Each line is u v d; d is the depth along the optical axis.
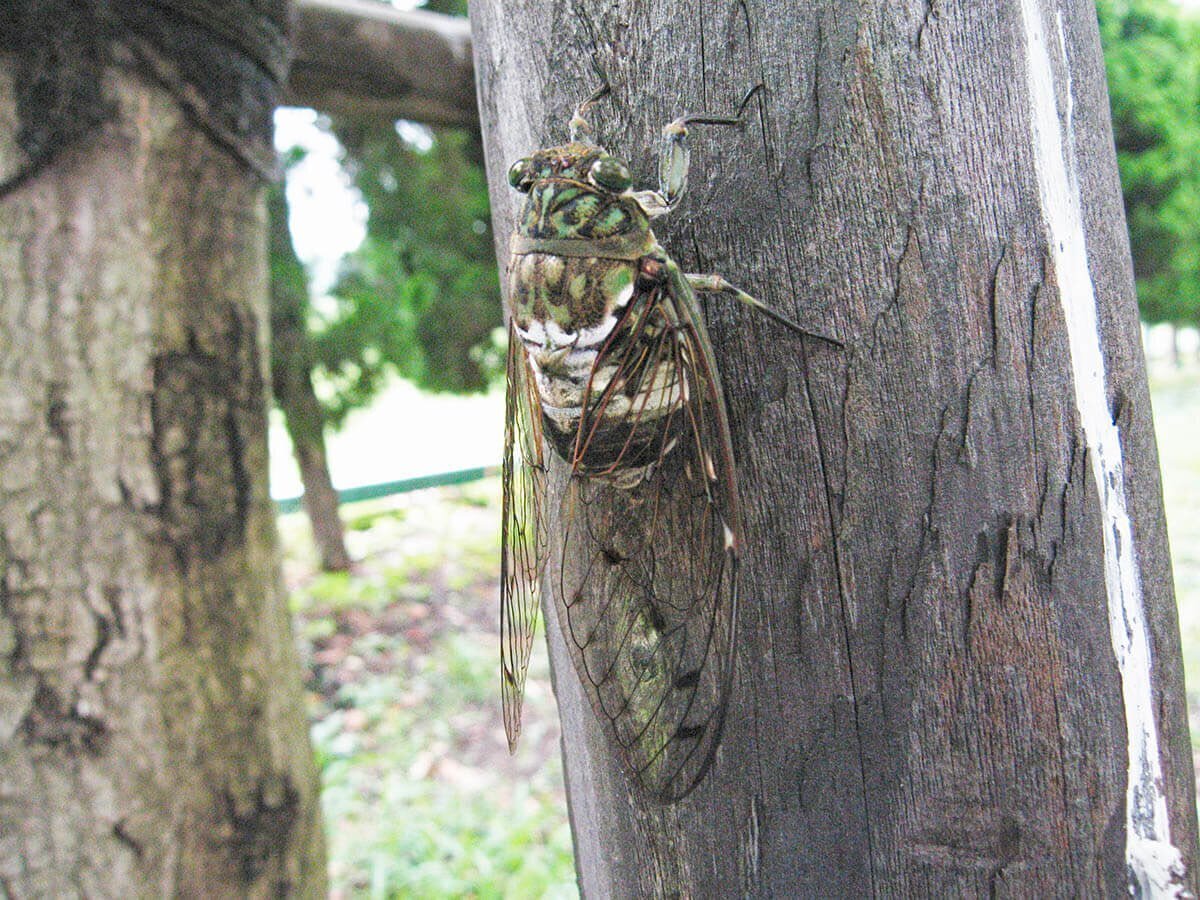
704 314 0.09
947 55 0.08
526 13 0.09
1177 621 0.09
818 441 0.09
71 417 0.14
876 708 0.08
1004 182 0.08
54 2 0.14
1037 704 0.08
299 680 0.17
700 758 0.09
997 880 0.08
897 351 0.08
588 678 0.10
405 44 0.27
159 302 0.15
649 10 0.09
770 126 0.08
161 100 0.15
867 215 0.08
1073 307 0.08
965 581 0.08
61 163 0.14
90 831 0.14
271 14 0.16
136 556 0.14
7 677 0.14
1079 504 0.08
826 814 0.09
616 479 0.10
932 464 0.08
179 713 0.15
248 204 0.16
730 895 0.09
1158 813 0.09
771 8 0.08
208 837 0.15
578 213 0.09
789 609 0.09
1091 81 0.09
